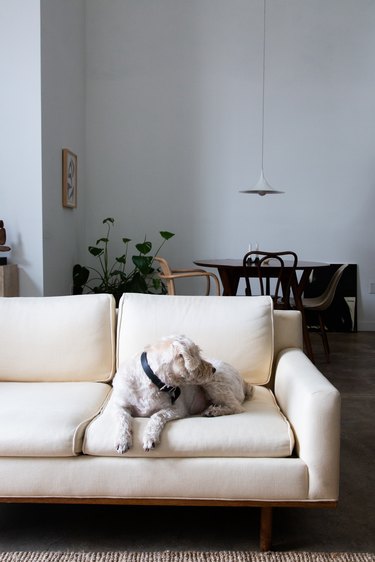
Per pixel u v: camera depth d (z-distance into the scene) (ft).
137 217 19.76
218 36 19.40
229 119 19.58
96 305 7.64
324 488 5.52
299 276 19.90
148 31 19.35
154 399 5.87
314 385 5.75
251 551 5.80
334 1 19.33
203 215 19.81
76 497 5.58
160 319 7.43
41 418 5.79
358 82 19.53
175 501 5.57
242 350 7.32
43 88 12.86
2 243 12.53
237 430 5.67
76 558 5.63
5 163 12.80
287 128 19.63
